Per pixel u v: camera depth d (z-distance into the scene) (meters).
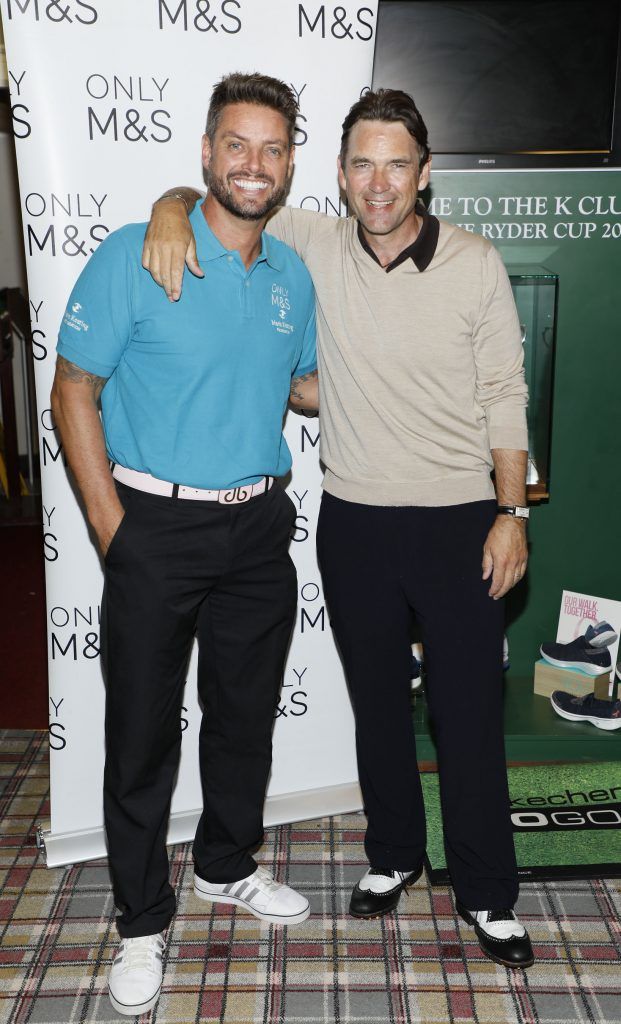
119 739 1.94
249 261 1.84
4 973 2.06
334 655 2.52
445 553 1.94
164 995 2.00
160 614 1.87
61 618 2.30
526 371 2.82
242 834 2.18
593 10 2.59
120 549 1.85
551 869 2.36
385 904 2.22
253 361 1.85
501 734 2.02
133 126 2.06
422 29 2.59
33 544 5.22
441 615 1.95
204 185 2.12
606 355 2.90
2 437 6.00
